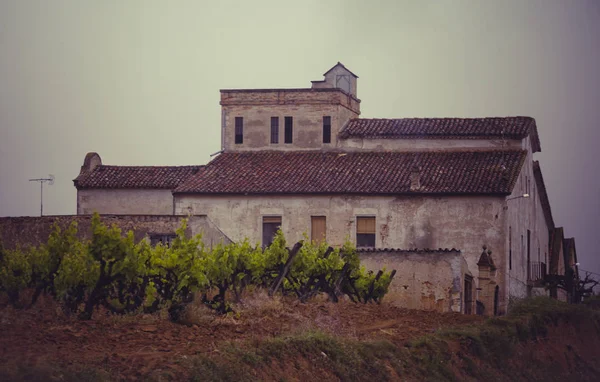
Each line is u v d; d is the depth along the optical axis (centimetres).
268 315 4647
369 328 4844
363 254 6688
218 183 8356
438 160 8419
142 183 8719
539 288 9425
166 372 3127
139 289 4388
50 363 3025
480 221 7800
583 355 5975
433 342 4603
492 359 4928
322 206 8088
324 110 8912
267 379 3459
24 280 4303
